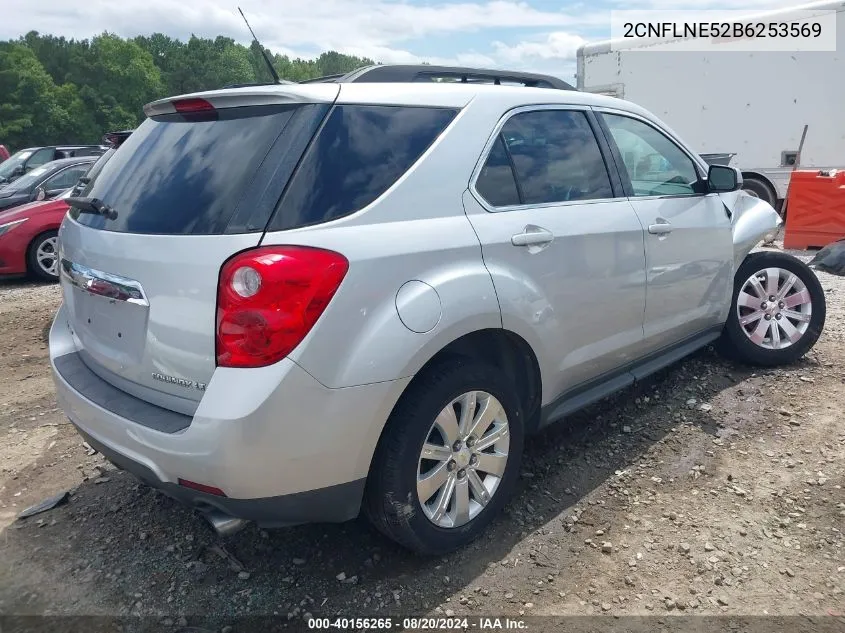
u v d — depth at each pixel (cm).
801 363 452
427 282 250
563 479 336
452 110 283
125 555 289
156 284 236
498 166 292
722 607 251
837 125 980
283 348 218
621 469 343
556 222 304
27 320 679
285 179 232
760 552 279
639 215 349
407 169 260
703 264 394
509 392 289
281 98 248
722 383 427
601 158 345
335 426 229
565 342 313
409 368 242
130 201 263
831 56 966
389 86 272
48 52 10194
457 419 272
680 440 367
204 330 224
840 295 636
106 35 9594
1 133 7994
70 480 352
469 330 262
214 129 261
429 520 266
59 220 908
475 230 271
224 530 238
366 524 303
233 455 216
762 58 1020
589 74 1188
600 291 326
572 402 337
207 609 256
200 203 239
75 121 8612
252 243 222
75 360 296
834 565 269
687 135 1102
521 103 311
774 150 1035
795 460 341
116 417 245
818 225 889
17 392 477
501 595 259
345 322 228
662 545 285
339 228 235
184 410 235
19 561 287
